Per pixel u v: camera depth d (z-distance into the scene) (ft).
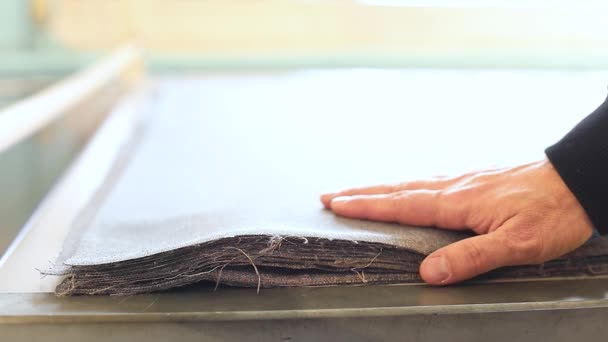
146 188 2.47
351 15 6.10
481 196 1.87
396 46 6.19
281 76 5.46
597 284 1.82
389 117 3.65
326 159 2.76
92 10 5.64
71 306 1.66
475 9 6.19
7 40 5.16
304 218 1.97
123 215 2.17
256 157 2.84
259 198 2.25
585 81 4.87
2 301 1.69
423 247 1.82
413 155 2.77
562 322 1.72
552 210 1.81
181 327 1.63
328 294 1.73
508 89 4.56
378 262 1.81
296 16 6.04
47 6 5.51
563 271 1.87
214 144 3.11
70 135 4.64
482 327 1.69
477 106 3.93
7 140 2.27
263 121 3.64
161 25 5.86
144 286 1.72
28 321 1.62
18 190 4.15
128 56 4.73
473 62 6.07
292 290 1.75
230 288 1.76
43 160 4.41
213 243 1.73
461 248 1.76
